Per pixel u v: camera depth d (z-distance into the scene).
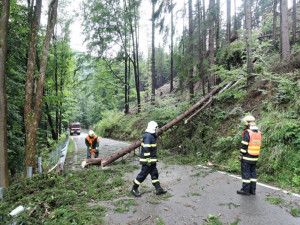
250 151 4.14
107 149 11.90
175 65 10.67
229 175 5.59
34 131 5.90
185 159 7.48
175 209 3.67
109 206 3.89
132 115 19.98
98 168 6.77
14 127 8.46
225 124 8.22
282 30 8.81
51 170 5.64
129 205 3.88
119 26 16.84
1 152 4.98
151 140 4.39
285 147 5.27
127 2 17.61
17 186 4.11
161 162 7.57
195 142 8.14
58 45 14.47
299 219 3.14
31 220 3.01
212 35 10.08
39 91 6.01
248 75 8.99
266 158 5.52
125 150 7.88
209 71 10.10
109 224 3.20
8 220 2.74
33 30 6.02
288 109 6.32
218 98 9.14
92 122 46.94
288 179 4.67
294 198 3.89
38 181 4.38
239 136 6.71
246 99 8.57
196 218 3.32
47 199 3.79
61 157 7.93
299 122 5.55
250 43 8.88
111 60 18.88
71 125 34.91
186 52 10.66
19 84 8.36
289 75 7.54
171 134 10.19
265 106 7.27
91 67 18.23
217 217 3.29
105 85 21.31
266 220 3.15
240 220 3.18
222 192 4.39
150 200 4.12
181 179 5.46
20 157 8.82
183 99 12.12
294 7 10.40
